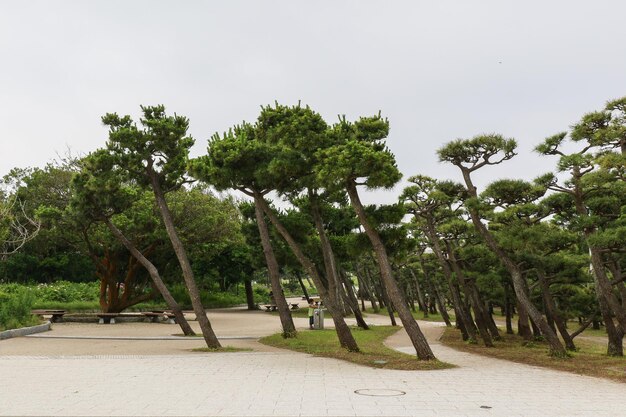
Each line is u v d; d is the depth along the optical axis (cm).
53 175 4588
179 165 2142
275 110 1862
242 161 1777
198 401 884
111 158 2184
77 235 3694
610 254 2156
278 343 2112
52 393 951
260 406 848
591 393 1075
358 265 5769
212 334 1889
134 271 3675
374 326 3509
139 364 1396
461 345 2547
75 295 4200
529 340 2800
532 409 870
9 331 2203
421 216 2670
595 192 1984
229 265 5197
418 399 939
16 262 4712
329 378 1195
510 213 2022
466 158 2064
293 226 2358
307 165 1756
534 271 2734
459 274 2691
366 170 1490
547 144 1952
